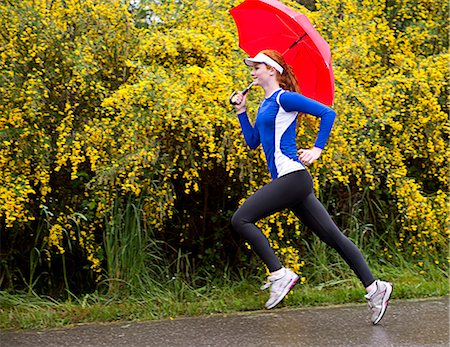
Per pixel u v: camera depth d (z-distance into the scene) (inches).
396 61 233.1
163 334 157.9
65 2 200.5
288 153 157.5
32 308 180.9
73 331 162.6
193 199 217.9
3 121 188.4
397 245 223.6
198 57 205.9
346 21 235.1
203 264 214.2
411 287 196.2
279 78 162.9
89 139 187.3
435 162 223.3
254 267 208.1
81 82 190.5
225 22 214.1
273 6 166.9
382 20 247.3
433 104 217.2
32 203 201.0
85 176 202.4
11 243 205.9
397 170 214.1
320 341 148.8
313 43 165.3
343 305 185.2
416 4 248.1
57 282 213.8
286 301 186.2
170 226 219.5
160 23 217.9
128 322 171.3
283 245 205.3
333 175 206.1
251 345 147.0
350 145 205.3
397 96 219.3
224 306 181.9
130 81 200.7
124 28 203.8
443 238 222.2
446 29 244.8
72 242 209.2
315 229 161.8
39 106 185.9
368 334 153.4
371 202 231.8
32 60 193.9
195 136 187.3
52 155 195.6
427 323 162.2
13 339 155.8
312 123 195.6
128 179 180.9
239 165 186.7
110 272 191.0
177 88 182.5
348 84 208.7
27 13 190.5
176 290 193.5
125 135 184.9
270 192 155.9
